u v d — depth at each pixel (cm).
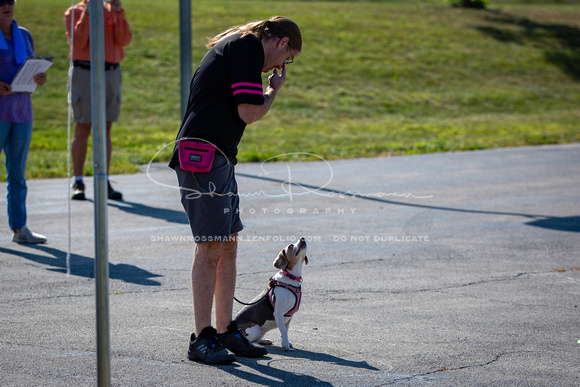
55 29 3238
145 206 1114
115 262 777
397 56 3728
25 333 532
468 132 2461
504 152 1947
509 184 1404
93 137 353
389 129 2517
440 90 3309
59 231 923
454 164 1692
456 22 4600
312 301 646
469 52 3969
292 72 3253
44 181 1349
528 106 3195
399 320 591
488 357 500
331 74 3322
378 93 3155
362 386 441
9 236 886
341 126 2561
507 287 704
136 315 588
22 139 834
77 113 1130
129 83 2848
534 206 1176
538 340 541
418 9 4947
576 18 5056
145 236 909
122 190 1260
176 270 746
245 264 781
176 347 511
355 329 566
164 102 2708
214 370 466
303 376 457
